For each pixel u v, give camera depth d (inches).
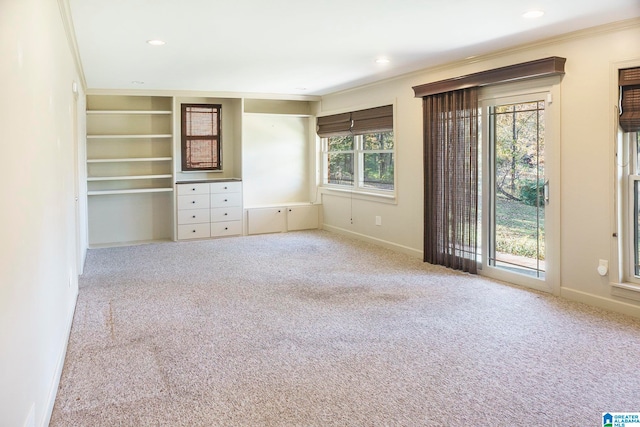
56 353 104.7
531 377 109.0
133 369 114.0
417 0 126.0
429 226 223.9
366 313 154.5
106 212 288.5
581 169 159.8
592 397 99.9
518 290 178.7
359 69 220.8
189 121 304.5
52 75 107.8
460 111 202.1
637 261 150.4
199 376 110.4
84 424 90.3
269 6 129.3
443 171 213.2
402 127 240.8
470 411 94.7
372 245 268.8
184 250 261.4
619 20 144.2
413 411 94.7
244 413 94.2
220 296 174.7
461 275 201.6
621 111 147.7
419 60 201.6
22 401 68.6
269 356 121.6
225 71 223.3
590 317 148.2
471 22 146.3
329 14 137.2
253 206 314.2
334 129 303.4
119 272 212.2
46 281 91.8
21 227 69.8
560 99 164.4
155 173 297.6
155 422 91.0
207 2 125.6
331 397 100.5
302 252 253.1
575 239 163.3
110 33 154.6
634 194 149.3
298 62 204.1
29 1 78.2
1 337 57.1
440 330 138.6
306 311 156.9
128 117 289.7
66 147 141.8
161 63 203.3
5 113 60.9
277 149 326.6
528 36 162.7
